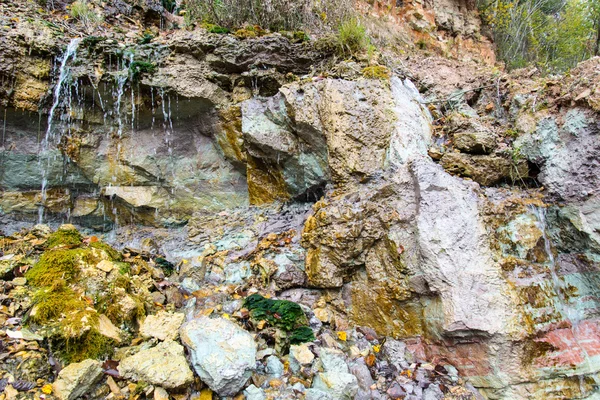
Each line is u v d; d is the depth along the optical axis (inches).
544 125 132.9
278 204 157.9
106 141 156.8
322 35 183.6
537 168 136.4
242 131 150.3
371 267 118.3
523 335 100.0
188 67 154.6
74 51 144.2
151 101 154.4
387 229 117.2
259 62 160.4
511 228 118.6
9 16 146.7
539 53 302.4
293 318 109.7
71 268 107.7
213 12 173.8
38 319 93.7
